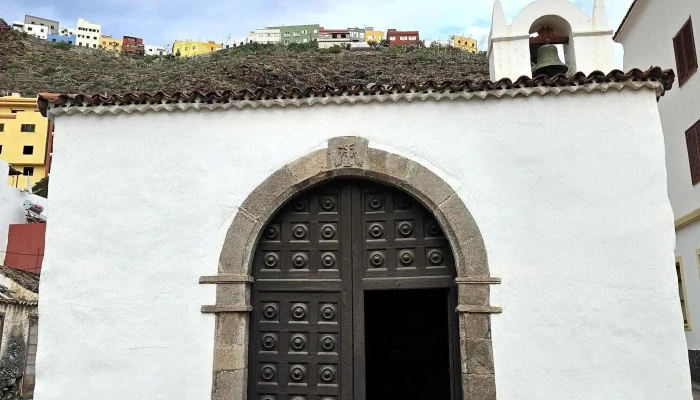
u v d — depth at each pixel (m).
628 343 4.39
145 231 4.90
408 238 4.99
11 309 11.79
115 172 5.02
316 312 4.93
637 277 4.49
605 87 4.75
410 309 7.88
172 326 4.72
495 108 4.90
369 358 7.77
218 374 4.60
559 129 4.80
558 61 5.94
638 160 4.68
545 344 4.45
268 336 4.91
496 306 4.54
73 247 4.90
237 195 4.94
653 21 12.02
